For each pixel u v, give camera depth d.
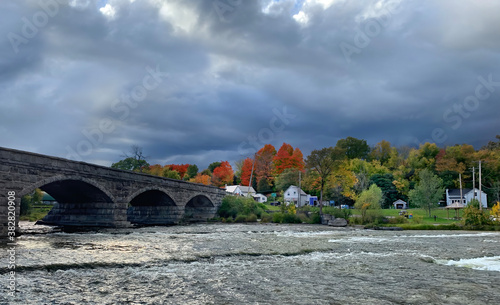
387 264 22.78
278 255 25.64
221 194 93.81
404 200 119.19
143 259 22.16
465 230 59.69
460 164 118.56
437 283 17.33
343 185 92.06
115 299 13.66
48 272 17.97
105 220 54.38
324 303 13.66
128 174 55.97
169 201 70.69
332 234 47.56
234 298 14.09
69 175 43.97
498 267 22.38
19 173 37.06
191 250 26.92
